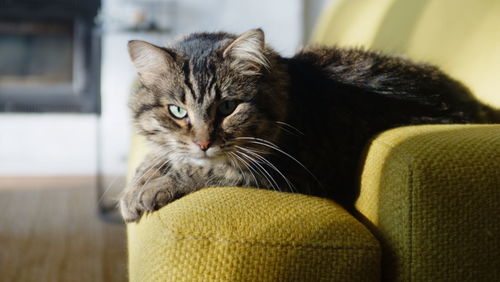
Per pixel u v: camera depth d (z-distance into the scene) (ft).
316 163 1.81
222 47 1.77
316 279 1.35
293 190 1.77
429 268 1.35
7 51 4.66
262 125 1.78
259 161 1.76
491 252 1.35
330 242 1.36
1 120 4.77
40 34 4.64
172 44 1.94
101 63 4.65
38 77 4.70
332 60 1.98
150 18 4.71
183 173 1.72
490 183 1.35
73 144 4.93
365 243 1.37
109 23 4.35
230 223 1.36
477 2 1.99
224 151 1.75
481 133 1.45
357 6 2.92
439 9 2.17
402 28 2.36
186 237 1.33
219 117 1.77
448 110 1.83
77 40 4.64
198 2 4.92
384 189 1.41
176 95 1.77
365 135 1.82
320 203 1.49
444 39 2.07
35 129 4.85
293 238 1.34
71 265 2.89
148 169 1.77
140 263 1.40
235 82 1.76
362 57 2.00
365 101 1.86
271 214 1.39
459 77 1.95
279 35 5.02
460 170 1.35
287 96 1.83
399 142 1.44
